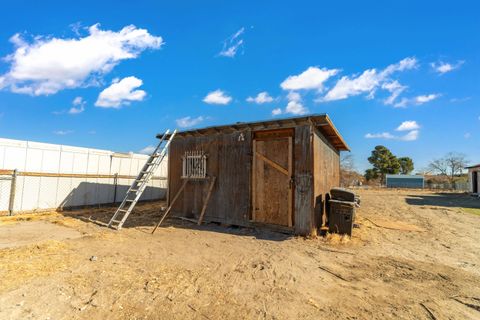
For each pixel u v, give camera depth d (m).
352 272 4.48
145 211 10.68
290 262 4.86
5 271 3.88
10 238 6.01
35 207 9.52
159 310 3.06
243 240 6.45
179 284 3.77
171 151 10.09
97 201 11.58
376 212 12.02
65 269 4.12
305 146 7.08
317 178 7.40
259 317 3.00
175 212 9.59
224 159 8.56
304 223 6.91
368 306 3.32
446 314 3.18
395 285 3.99
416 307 3.33
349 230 7.00
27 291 3.36
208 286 3.75
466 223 9.85
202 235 6.90
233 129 8.34
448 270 4.71
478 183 23.25
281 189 7.46
